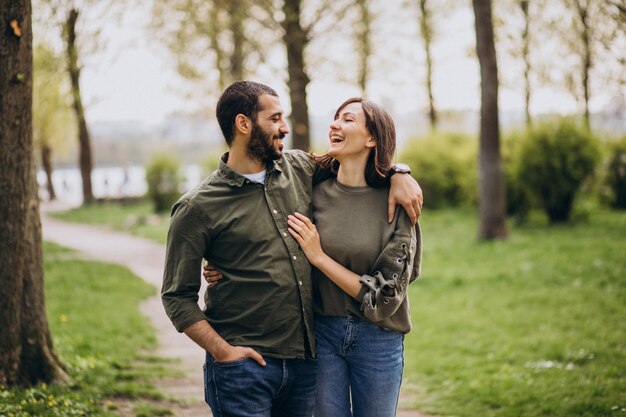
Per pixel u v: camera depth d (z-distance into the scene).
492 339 7.02
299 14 13.05
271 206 2.75
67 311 8.56
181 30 14.66
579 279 9.42
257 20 13.18
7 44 4.34
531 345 6.62
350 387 3.01
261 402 2.72
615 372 5.57
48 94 20.14
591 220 15.55
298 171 3.00
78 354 6.17
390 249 2.80
